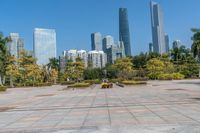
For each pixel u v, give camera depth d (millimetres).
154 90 36281
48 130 11109
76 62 92375
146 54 115375
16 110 19562
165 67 93875
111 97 26938
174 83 57000
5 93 47188
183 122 11430
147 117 13180
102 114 14938
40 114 16531
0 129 11914
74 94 35031
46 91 48219
